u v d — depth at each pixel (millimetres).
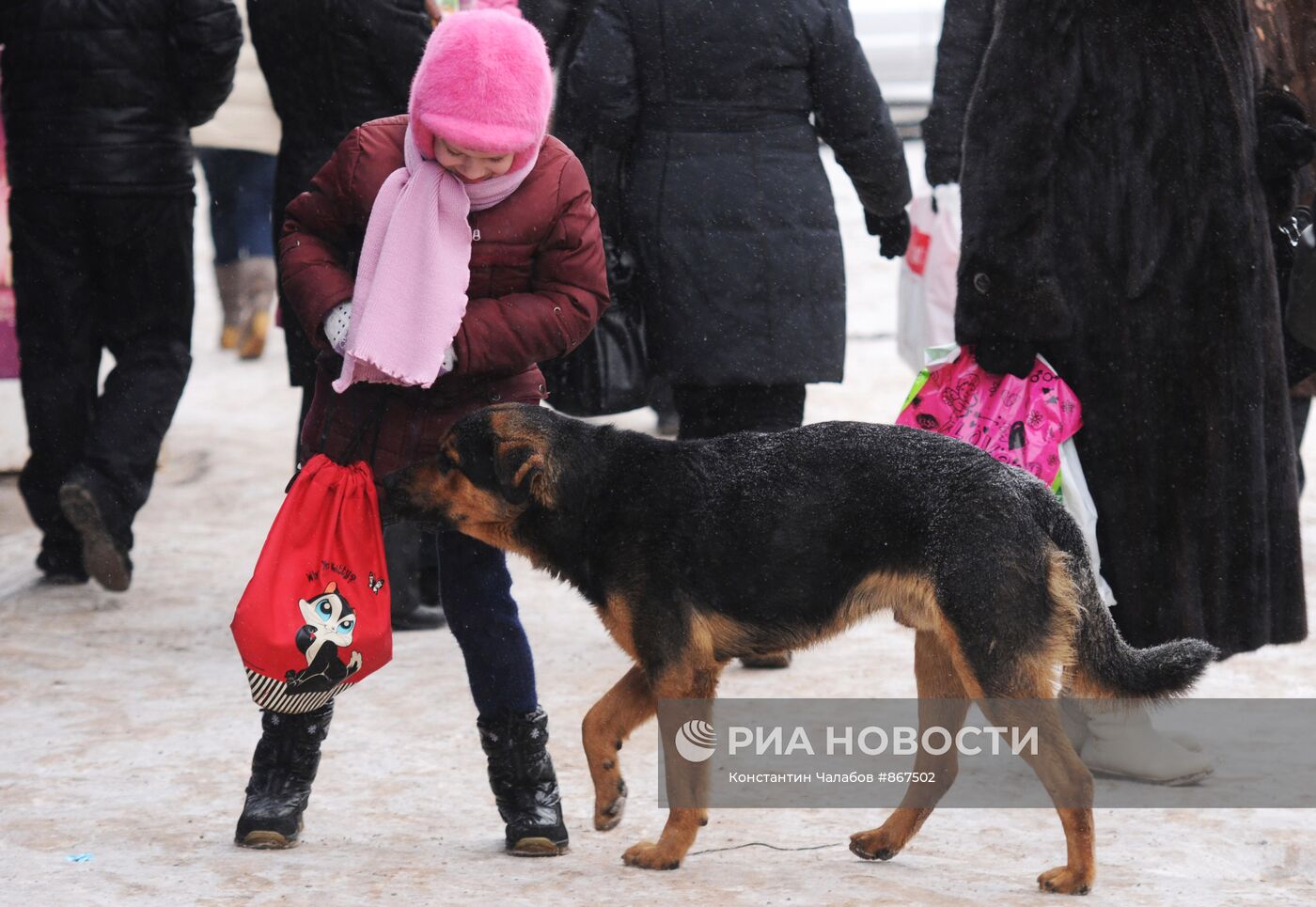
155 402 12508
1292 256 9461
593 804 8523
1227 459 8750
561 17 10578
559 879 7180
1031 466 8547
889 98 32375
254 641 7090
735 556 7281
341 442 7500
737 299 10781
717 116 10812
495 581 7656
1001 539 6984
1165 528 8773
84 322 12766
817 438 7449
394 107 11117
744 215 10773
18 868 7246
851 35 11047
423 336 6898
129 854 7477
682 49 10719
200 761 9086
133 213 12422
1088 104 8578
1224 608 8844
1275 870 7641
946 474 7156
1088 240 8625
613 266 11039
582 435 7523
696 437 11492
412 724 9875
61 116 12234
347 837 7902
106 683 10641
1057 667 7145
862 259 27828
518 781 7648
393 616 12023
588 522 7410
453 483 7320
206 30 12148
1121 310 8656
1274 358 8945
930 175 12281
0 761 9031
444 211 6984
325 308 7191
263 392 21594
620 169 11062
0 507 16219
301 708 7375
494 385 7645
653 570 7297
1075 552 7195
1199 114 8625
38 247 12578
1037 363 8758
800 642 7406
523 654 7629
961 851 7910
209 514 15898
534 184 7223
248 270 23469
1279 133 8828
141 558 14234
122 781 8734
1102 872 7422
